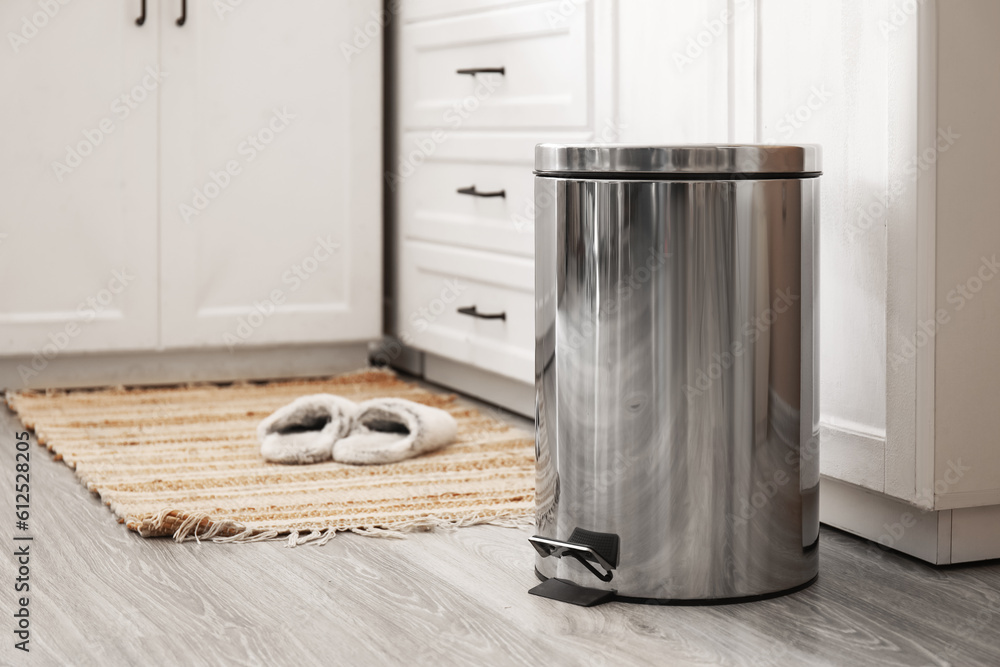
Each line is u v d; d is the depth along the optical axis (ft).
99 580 4.38
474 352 7.87
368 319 8.95
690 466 4.13
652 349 4.10
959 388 4.44
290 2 8.51
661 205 4.05
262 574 4.46
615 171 4.08
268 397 8.13
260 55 8.47
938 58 4.30
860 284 4.69
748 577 4.21
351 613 4.05
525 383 7.54
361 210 8.85
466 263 7.87
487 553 4.75
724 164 4.02
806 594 4.29
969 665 3.61
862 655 3.69
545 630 3.91
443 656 3.67
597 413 4.21
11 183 7.96
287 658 3.65
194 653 3.68
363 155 8.81
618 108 6.30
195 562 4.60
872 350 4.65
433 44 8.16
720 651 3.72
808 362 4.30
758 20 5.18
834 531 5.08
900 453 4.53
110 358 8.42
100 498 5.56
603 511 4.23
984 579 4.44
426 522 5.08
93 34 8.03
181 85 8.29
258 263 8.63
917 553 4.66
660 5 5.85
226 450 6.52
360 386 8.52
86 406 7.70
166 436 6.85
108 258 8.23
